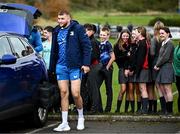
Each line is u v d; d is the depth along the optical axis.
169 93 18.34
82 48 16.11
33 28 19.88
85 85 19.03
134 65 18.59
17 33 17.48
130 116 17.89
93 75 18.98
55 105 17.91
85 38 16.06
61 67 16.11
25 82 16.11
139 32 18.53
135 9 148.38
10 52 16.00
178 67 19.17
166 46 18.09
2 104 15.02
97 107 18.95
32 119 16.70
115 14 137.12
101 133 15.92
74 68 16.06
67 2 116.94
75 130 16.39
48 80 17.59
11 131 16.41
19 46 16.64
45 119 17.23
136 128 16.66
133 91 19.28
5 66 15.29
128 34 18.81
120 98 19.44
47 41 20.33
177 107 21.41
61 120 18.30
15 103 15.58
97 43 19.12
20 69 15.93
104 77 19.31
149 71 18.66
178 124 17.33
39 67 17.06
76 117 18.06
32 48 17.48
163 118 17.70
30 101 16.34
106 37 19.36
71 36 16.05
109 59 19.22
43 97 16.66
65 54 16.05
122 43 18.95
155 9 155.00
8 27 19.12
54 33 16.25
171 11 156.50
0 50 15.60
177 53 19.11
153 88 19.03
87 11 137.50
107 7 145.25
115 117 17.94
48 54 20.25
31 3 102.69
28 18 19.47
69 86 16.69
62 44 16.08
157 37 18.62
